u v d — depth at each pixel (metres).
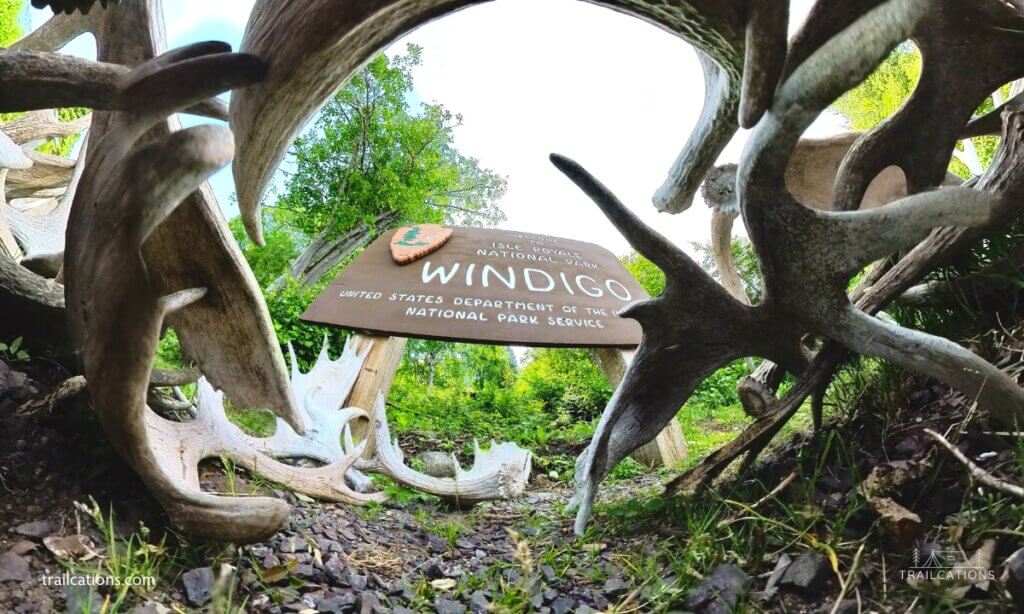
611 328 4.93
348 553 2.73
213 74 1.53
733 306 2.48
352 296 5.01
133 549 2.05
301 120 1.66
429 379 14.15
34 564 1.85
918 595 1.76
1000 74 2.43
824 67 1.66
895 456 2.40
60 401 2.47
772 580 2.05
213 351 2.66
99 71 1.66
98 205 1.68
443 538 3.22
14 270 2.77
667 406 2.77
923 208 2.00
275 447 3.81
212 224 2.32
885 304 2.69
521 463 4.34
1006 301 2.78
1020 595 1.56
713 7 1.67
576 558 2.71
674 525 2.75
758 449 2.73
